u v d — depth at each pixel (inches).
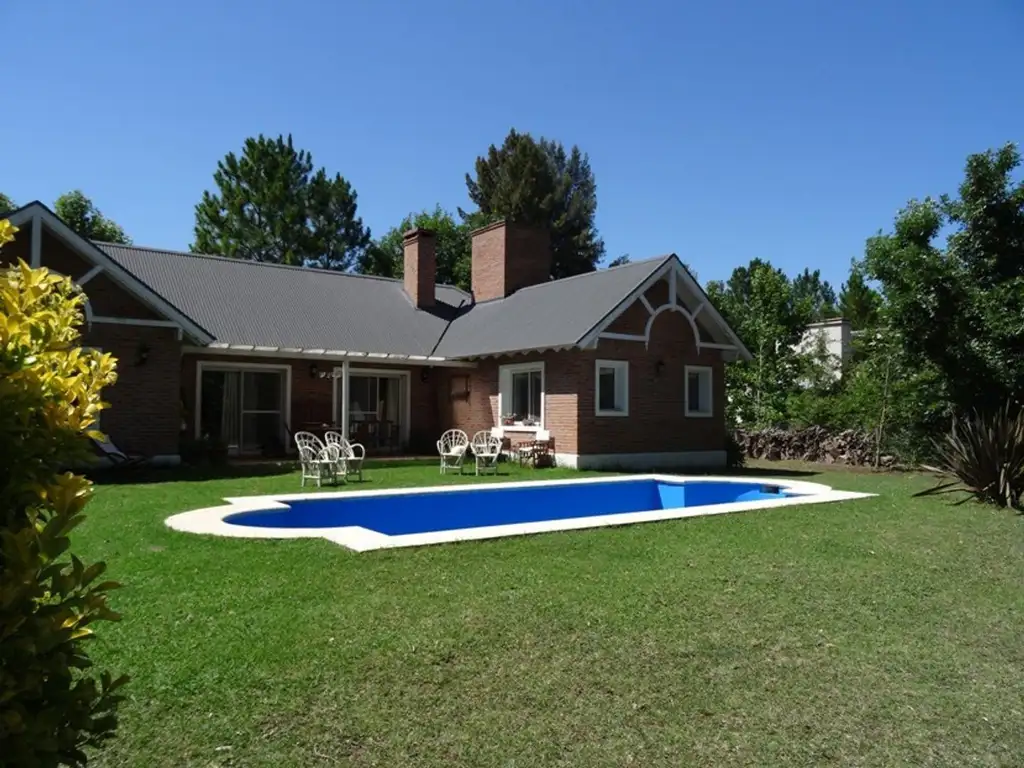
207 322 775.7
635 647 199.2
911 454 771.4
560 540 331.0
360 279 1026.1
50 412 86.7
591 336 724.7
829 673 187.3
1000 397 681.0
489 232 1000.9
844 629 220.8
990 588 272.4
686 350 837.8
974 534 375.2
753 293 1165.7
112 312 634.8
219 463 702.5
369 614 217.2
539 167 2004.2
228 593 236.7
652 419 803.4
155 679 168.2
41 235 600.7
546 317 815.1
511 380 831.1
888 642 211.3
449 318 991.6
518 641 199.9
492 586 250.7
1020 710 169.9
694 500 631.2
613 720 158.7
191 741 143.7
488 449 727.7
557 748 146.8
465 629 206.8
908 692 177.9
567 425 752.3
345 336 853.2
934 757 147.9
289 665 178.9
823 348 1152.8
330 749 142.9
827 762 145.3
